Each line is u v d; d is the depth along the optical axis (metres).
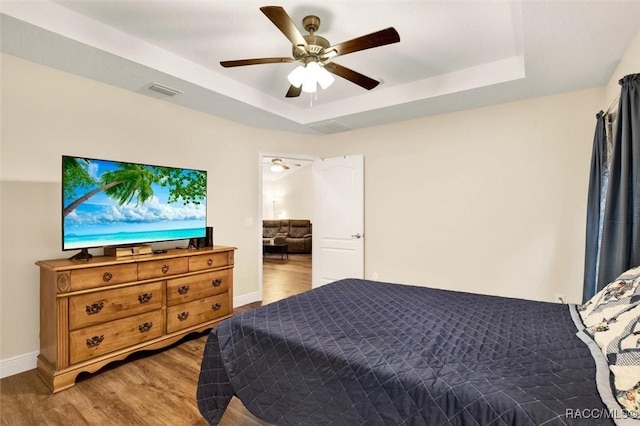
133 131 3.17
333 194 4.77
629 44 2.23
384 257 4.39
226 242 4.12
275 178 10.97
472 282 3.72
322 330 1.64
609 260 2.23
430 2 2.12
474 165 3.69
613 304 1.48
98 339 2.41
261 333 1.65
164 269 2.84
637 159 2.00
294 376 1.47
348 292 2.40
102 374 2.43
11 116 2.44
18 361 2.46
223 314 3.37
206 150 3.87
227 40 2.62
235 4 2.16
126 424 1.87
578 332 1.53
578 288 3.15
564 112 3.19
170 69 2.81
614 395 1.00
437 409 1.09
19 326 2.47
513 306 2.03
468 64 3.02
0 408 2.01
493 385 1.09
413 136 4.12
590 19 1.94
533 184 3.36
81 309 2.32
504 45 2.67
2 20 1.99
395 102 3.55
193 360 2.67
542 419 0.93
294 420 1.43
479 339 1.50
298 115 4.27
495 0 2.09
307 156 4.93
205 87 3.10
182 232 3.30
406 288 2.54
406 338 1.52
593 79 2.85
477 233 3.68
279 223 10.10
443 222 3.91
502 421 0.97
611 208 2.22
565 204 3.20
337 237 4.73
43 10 2.10
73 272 2.28
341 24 2.38
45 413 1.96
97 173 2.64
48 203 2.62
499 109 3.53
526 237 3.40
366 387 1.26
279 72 3.20
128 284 2.58
